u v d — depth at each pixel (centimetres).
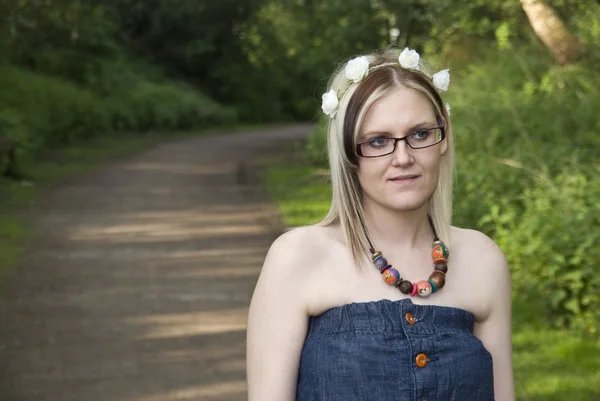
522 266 827
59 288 945
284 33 4562
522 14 1631
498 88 1454
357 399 216
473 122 1274
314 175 1956
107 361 708
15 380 662
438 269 233
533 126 1226
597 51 1359
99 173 2005
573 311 779
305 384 222
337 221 236
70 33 3194
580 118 1202
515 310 783
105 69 3572
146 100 3681
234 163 2298
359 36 2467
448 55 1830
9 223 1331
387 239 235
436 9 2005
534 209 891
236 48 4984
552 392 602
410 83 227
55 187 1748
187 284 969
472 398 221
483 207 977
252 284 973
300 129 4453
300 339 225
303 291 226
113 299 901
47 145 2528
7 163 1812
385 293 227
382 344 218
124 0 4581
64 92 2967
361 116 226
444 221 241
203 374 679
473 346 224
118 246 1180
